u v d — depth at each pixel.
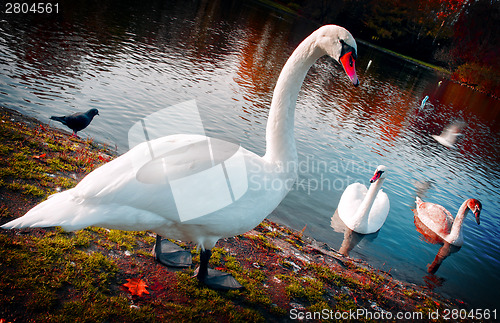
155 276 4.11
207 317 3.75
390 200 10.63
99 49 15.82
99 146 7.59
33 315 3.12
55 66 11.98
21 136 6.07
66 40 15.53
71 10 21.77
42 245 3.90
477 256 8.76
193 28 28.08
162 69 15.76
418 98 28.64
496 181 14.58
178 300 3.87
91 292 3.55
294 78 3.91
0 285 3.25
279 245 5.88
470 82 47.59
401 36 62.28
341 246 7.36
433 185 12.35
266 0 70.38
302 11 65.62
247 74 19.39
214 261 4.77
